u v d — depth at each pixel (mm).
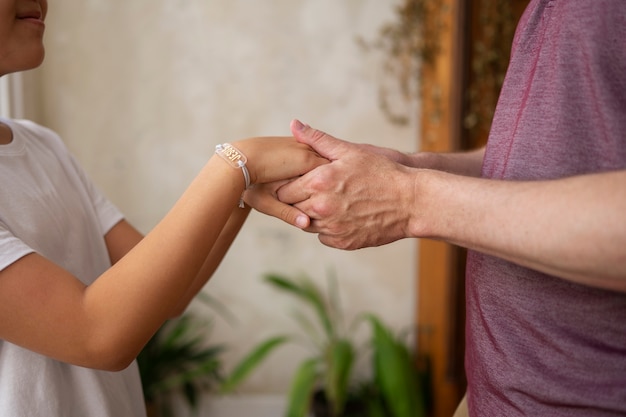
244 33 2309
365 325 2457
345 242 890
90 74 2283
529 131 820
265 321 2441
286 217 916
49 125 2297
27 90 2137
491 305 855
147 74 2305
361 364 2467
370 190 854
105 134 2320
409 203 840
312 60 2332
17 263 807
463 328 2186
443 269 2197
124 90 2305
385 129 2375
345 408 2229
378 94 2354
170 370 2236
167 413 2348
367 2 2309
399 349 2084
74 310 808
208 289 2420
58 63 2268
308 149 925
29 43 888
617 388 762
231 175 868
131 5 2268
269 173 896
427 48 2234
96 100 2299
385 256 2434
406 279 2445
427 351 2361
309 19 2312
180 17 2287
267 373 2461
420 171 849
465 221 797
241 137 2361
